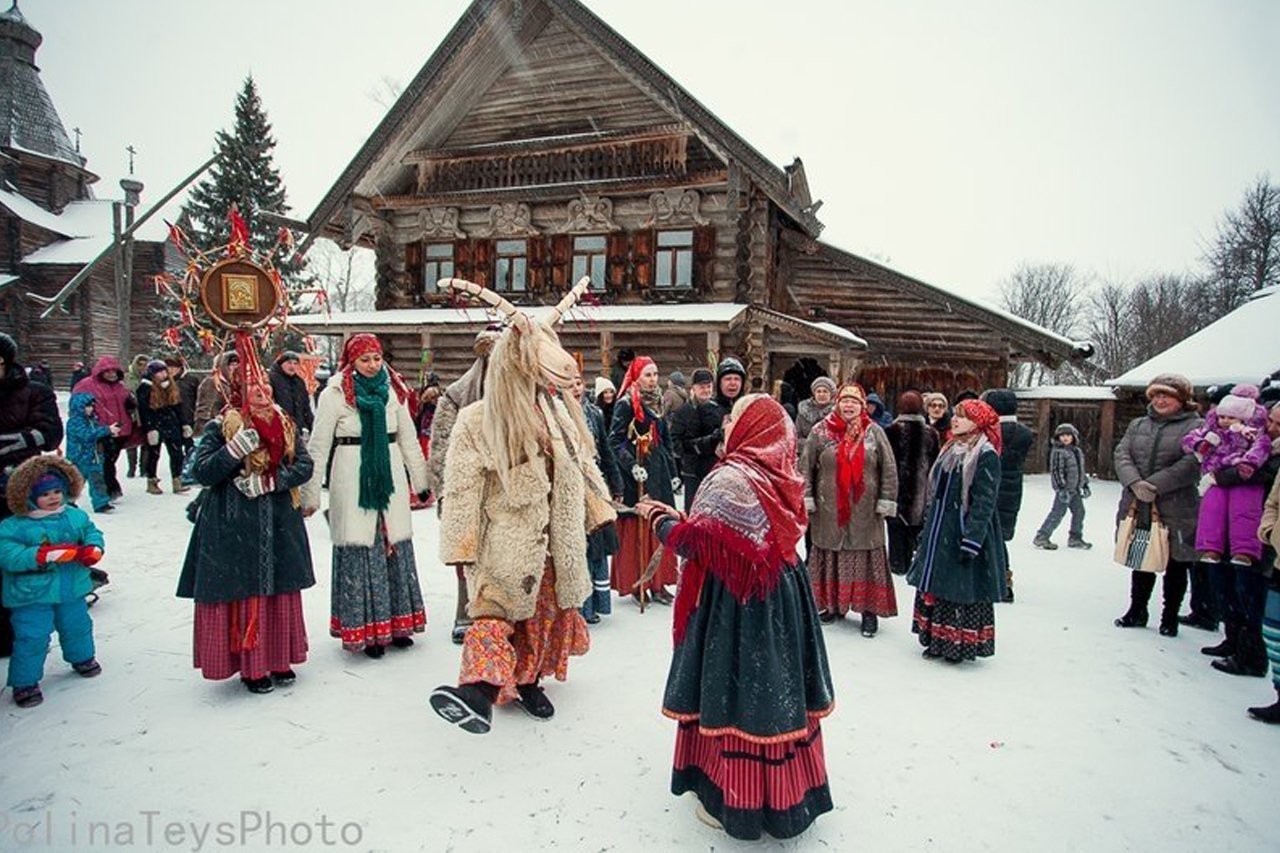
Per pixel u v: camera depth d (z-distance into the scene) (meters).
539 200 14.89
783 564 2.55
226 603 3.50
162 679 3.76
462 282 3.12
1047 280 52.03
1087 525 9.52
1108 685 4.03
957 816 2.73
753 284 13.71
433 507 9.18
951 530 4.18
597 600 4.84
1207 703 3.83
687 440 5.60
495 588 3.08
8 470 3.79
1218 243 28.50
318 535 7.27
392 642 4.30
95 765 2.93
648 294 14.23
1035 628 5.06
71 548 3.54
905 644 4.65
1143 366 14.41
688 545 2.48
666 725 3.37
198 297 3.49
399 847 2.46
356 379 4.00
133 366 10.81
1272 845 2.61
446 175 15.40
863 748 3.23
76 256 30.16
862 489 4.72
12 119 33.03
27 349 29.64
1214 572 4.54
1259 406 4.40
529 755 3.08
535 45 14.83
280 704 3.49
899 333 15.88
